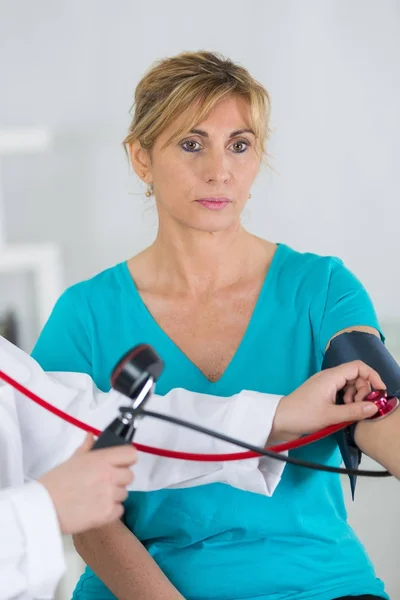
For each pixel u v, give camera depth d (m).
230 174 1.57
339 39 3.43
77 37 3.36
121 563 1.47
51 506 1.05
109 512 1.06
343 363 1.40
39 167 3.37
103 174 3.40
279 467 1.34
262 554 1.51
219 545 1.53
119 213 3.41
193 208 1.58
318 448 1.53
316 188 3.46
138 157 1.71
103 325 1.68
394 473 1.27
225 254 1.66
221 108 1.54
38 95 3.37
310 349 1.59
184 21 3.38
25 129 3.31
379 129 3.46
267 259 1.70
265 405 1.34
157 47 3.38
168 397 1.45
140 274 1.74
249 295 1.66
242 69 1.58
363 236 3.50
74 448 1.44
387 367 1.37
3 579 1.04
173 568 1.53
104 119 3.39
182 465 1.42
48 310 3.22
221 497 1.51
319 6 3.41
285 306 1.62
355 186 3.48
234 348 1.62
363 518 3.15
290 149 3.45
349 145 3.46
